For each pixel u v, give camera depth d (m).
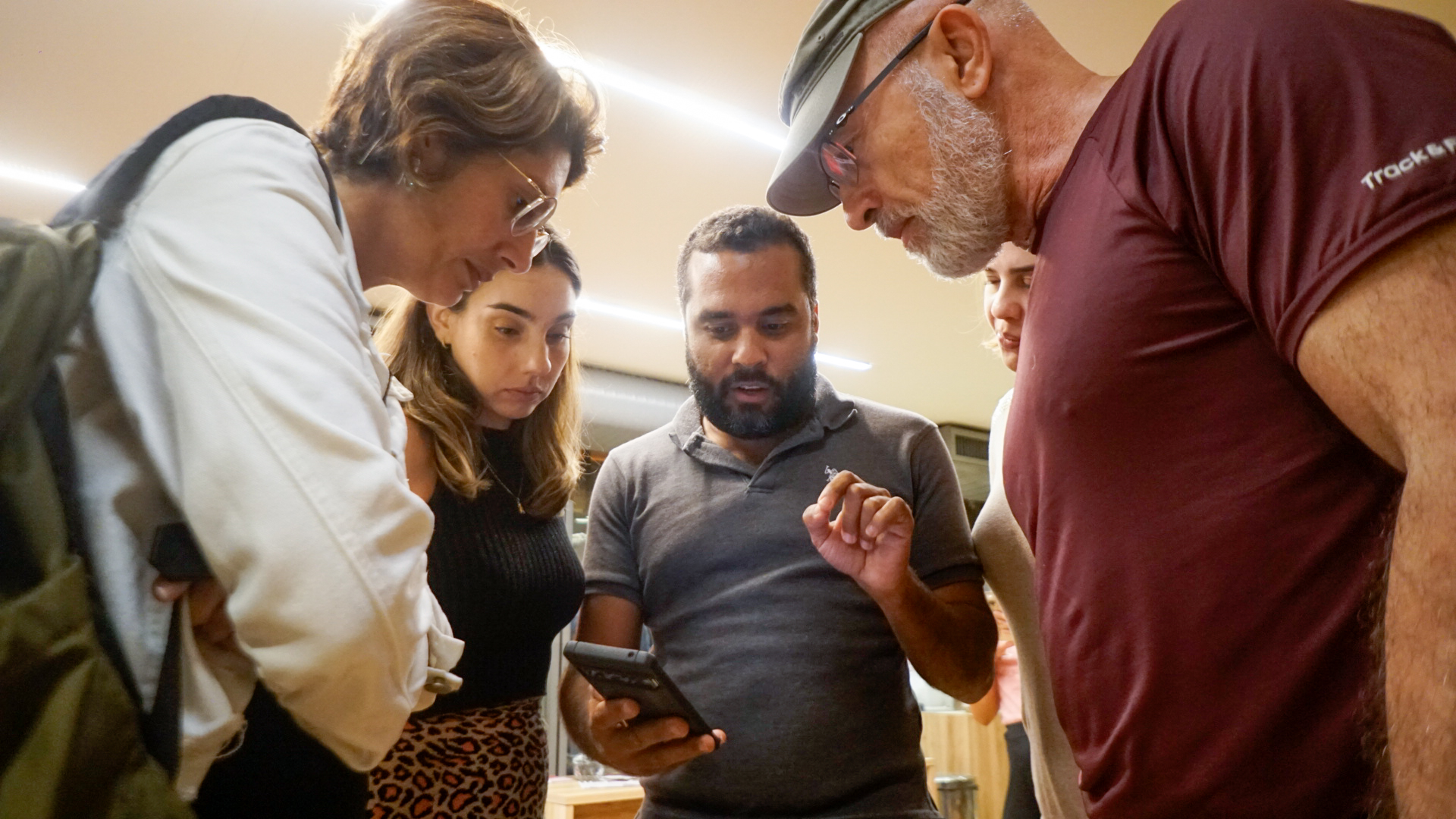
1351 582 0.68
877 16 1.07
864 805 1.36
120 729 0.56
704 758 1.41
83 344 0.63
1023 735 3.13
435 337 1.45
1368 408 0.58
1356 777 0.66
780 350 1.56
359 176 0.88
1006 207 1.00
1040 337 0.86
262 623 0.60
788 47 3.02
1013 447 0.93
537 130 0.90
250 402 0.61
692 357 1.61
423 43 0.86
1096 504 0.80
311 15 2.80
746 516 1.54
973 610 1.52
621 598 1.59
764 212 1.62
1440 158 0.56
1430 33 0.65
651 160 3.75
